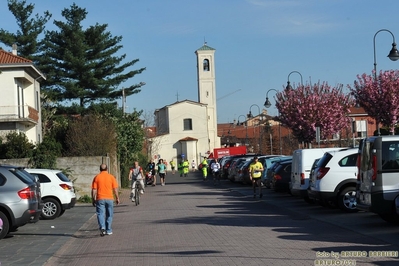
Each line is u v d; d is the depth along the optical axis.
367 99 38.16
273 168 27.58
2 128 39.41
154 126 96.00
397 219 14.93
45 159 28.52
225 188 37.03
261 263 10.12
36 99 44.22
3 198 14.87
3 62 39.12
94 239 15.23
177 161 89.75
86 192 29.20
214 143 93.81
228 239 13.48
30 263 11.68
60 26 51.53
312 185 19.16
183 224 17.27
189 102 90.44
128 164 43.53
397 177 13.91
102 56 52.75
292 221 16.91
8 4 50.38
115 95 53.31
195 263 10.53
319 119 43.88
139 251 12.48
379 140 14.03
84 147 34.16
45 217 20.72
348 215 17.75
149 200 29.03
